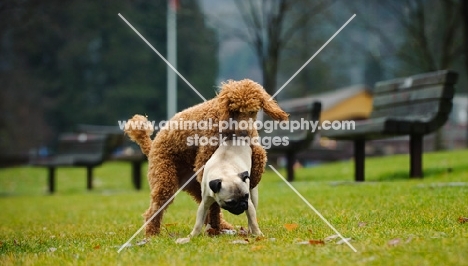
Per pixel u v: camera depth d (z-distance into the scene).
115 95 49.22
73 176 24.97
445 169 13.89
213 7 56.16
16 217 12.78
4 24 35.84
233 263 5.74
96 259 6.29
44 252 7.06
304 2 32.47
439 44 36.47
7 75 48.12
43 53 50.53
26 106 47.94
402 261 5.46
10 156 21.67
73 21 49.66
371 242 6.41
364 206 9.53
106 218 10.98
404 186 11.23
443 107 12.36
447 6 25.27
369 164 17.86
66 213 12.72
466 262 5.33
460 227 7.17
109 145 18.98
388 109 13.86
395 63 47.25
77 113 50.19
